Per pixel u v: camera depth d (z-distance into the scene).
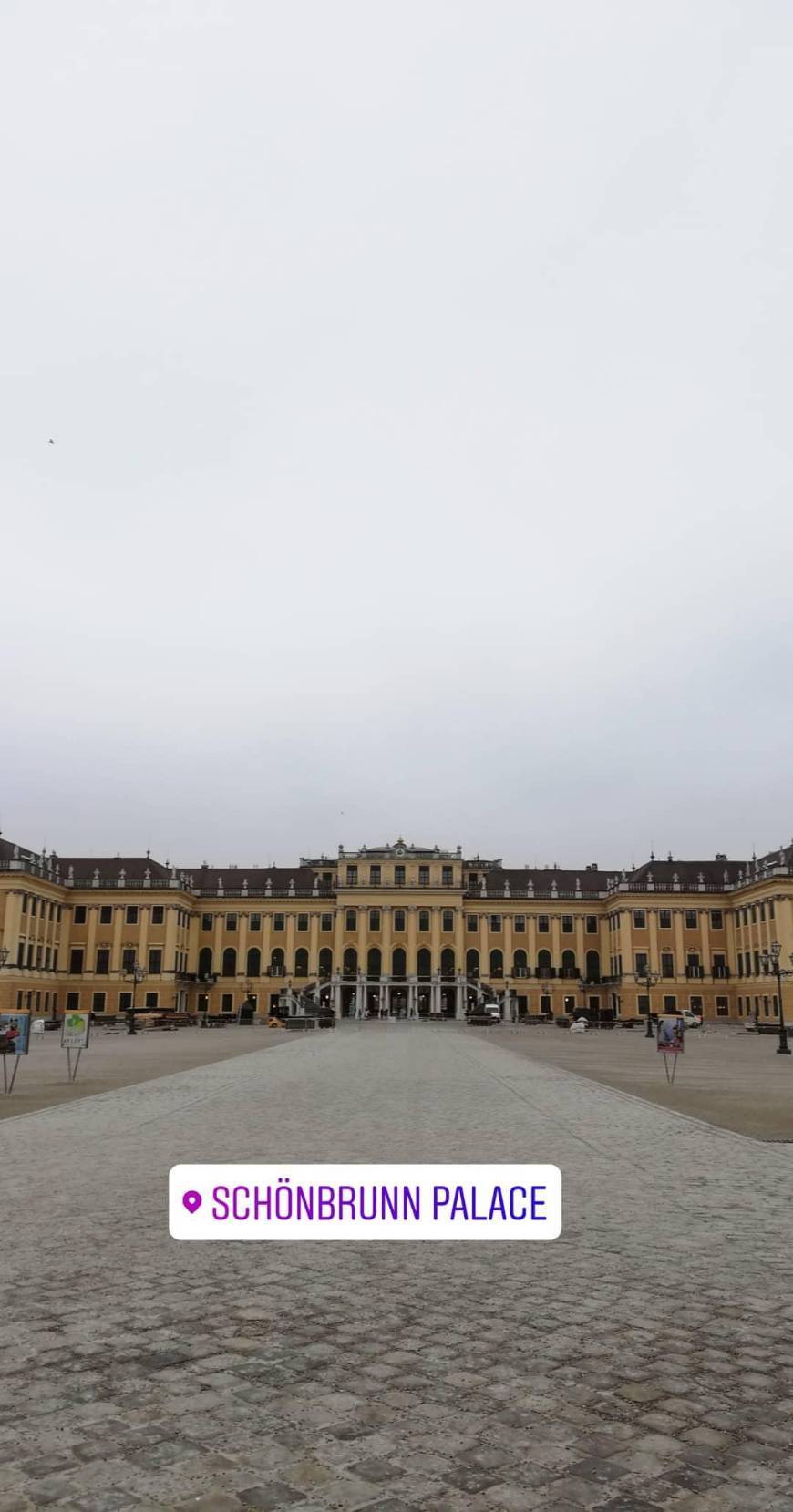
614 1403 6.49
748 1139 18.78
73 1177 14.37
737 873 124.50
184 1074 34.88
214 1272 9.64
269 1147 16.80
